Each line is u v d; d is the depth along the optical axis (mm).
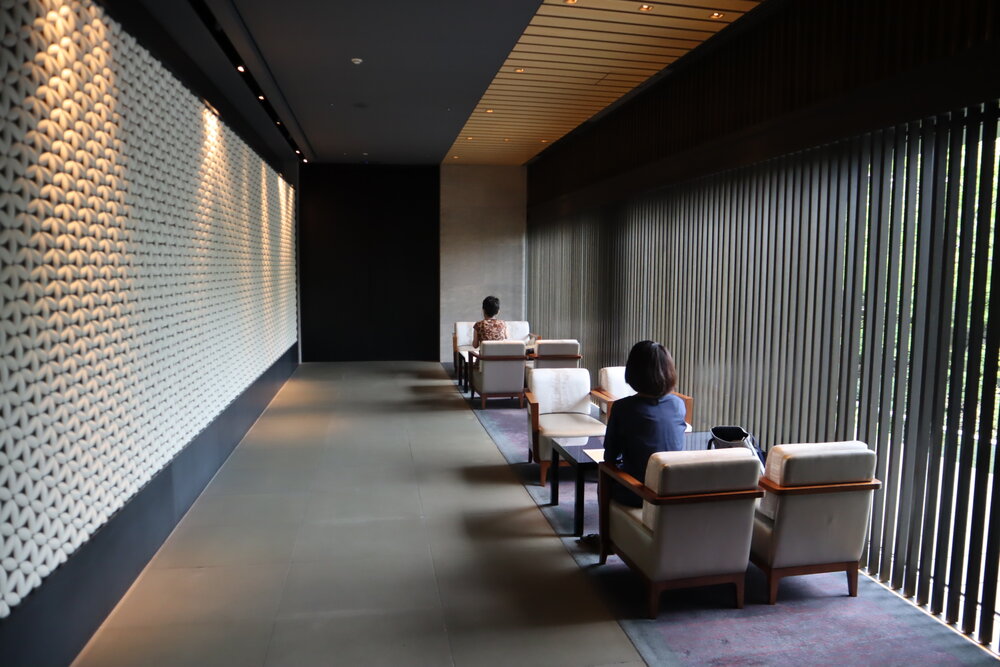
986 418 3375
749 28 5652
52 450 2969
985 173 3404
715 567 3605
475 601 3809
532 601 3807
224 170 6691
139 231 4215
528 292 13953
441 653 3275
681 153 6824
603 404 6707
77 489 3256
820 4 4738
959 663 3195
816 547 3727
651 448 3859
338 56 6289
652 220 7672
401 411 9172
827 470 3613
